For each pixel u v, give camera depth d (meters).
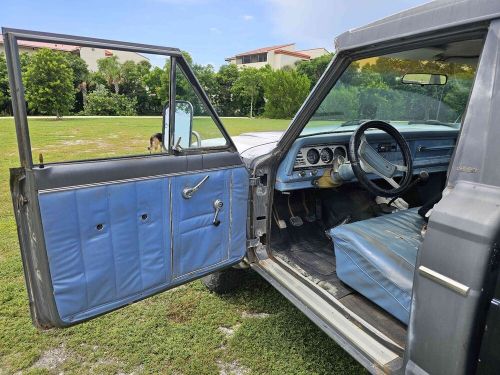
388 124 2.35
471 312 1.05
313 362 2.18
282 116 15.94
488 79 1.13
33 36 1.31
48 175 1.40
